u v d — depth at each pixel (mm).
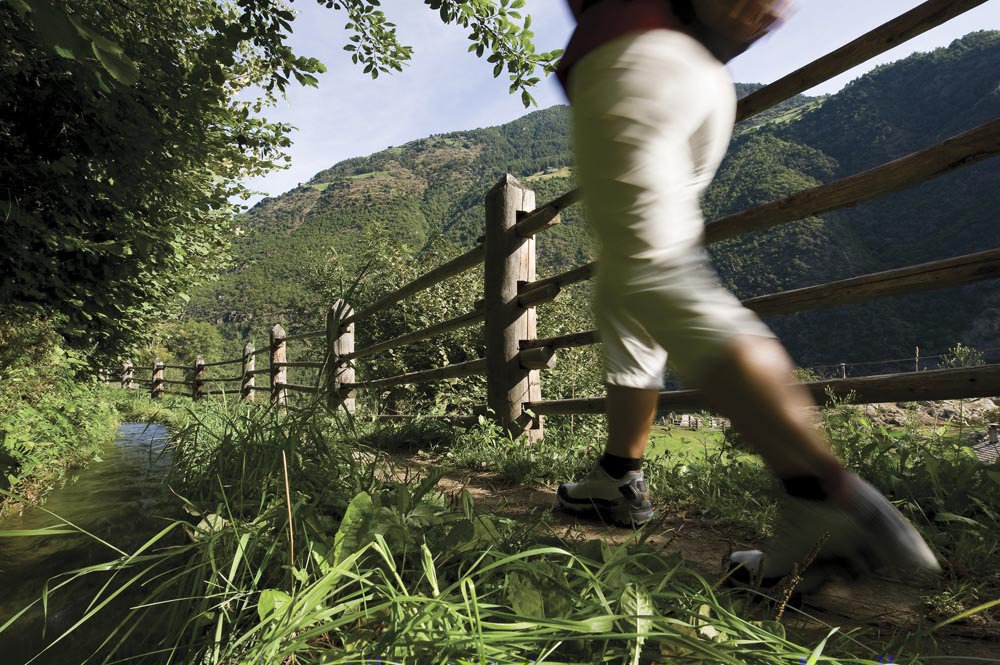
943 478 1669
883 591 1150
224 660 854
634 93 1007
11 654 986
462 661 728
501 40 3977
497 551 1070
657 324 952
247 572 1146
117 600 1212
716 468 2094
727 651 749
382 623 856
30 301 5266
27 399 3480
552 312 9414
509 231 3605
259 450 2049
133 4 4391
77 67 4020
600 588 896
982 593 1116
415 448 3684
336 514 1558
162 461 3209
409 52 4504
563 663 739
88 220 5629
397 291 4730
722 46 1146
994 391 1690
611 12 1068
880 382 1983
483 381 8289
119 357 8266
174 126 5176
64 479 2744
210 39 3990
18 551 1567
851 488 897
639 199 979
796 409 881
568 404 3242
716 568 1332
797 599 1022
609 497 1673
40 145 5035
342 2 4211
